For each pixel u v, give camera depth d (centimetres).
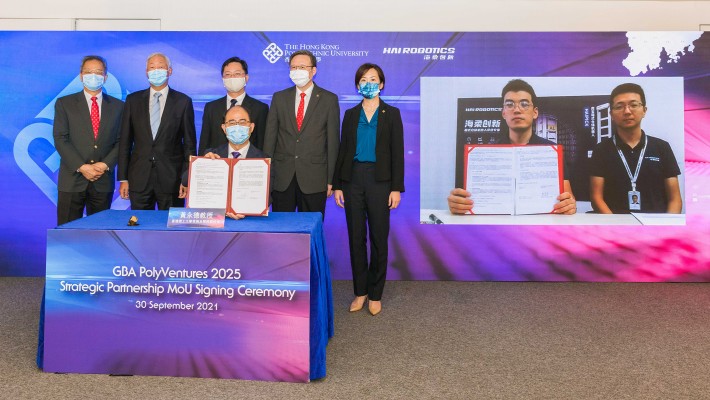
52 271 228
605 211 405
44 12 437
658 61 400
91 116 384
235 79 365
